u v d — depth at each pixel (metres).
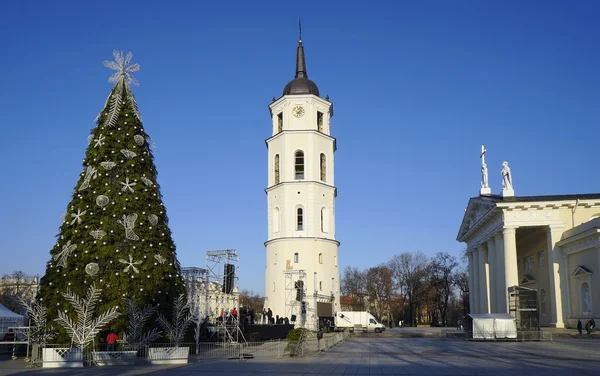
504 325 44.12
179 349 26.81
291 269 71.69
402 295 123.19
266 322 63.44
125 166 31.62
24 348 32.44
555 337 45.25
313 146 75.50
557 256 53.12
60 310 28.41
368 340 51.25
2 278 95.38
